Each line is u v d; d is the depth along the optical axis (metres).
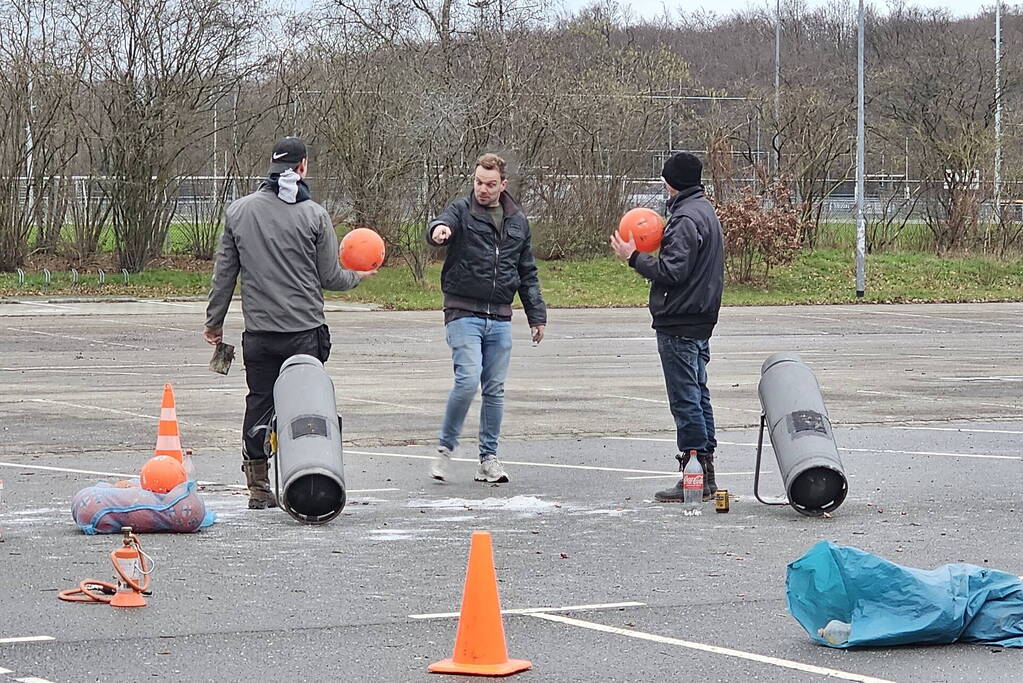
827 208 45.00
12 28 33.69
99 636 5.91
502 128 38.50
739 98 45.16
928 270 39.97
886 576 5.89
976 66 46.88
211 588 6.82
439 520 8.66
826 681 5.32
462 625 5.44
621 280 37.22
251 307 8.92
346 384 16.78
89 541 7.89
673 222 9.17
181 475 8.33
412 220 34.69
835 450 8.96
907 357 21.23
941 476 10.45
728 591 6.85
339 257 9.21
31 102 33.69
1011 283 39.59
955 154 42.34
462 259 9.89
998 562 7.54
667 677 5.37
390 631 6.04
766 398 9.30
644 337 24.47
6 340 22.30
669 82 44.22
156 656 5.61
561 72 40.97
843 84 51.66
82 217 34.81
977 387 17.05
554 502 9.32
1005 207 42.38
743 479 10.33
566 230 39.19
